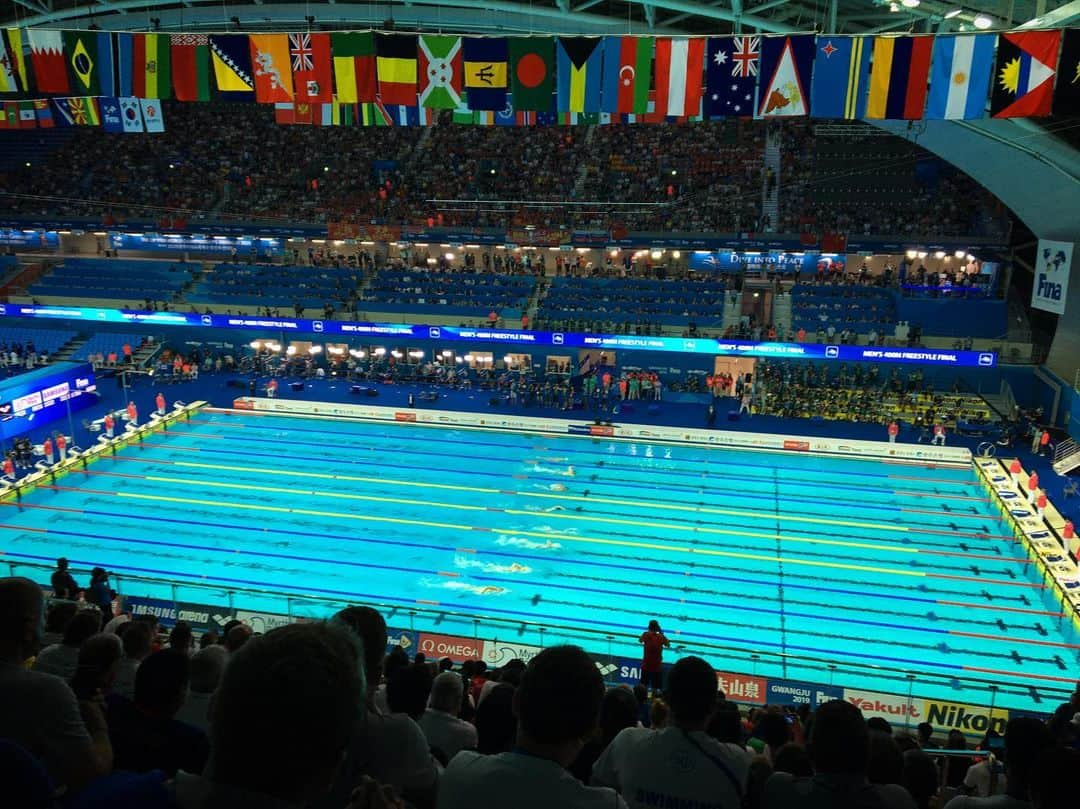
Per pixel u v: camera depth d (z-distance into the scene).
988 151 31.98
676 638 22.34
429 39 21.61
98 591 14.97
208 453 37.00
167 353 49.41
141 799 2.46
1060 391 38.25
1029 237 45.81
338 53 21.94
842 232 48.25
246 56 22.36
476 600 24.33
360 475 34.53
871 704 16.88
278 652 2.04
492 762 3.06
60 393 41.12
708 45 20.44
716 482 34.09
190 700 6.28
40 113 32.88
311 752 1.96
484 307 48.50
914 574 26.30
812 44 19.86
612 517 30.52
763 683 17.38
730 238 48.72
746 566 26.72
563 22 41.19
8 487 31.42
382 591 24.83
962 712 16.42
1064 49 18.23
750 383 43.75
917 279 45.72
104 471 34.56
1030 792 3.39
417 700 5.61
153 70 22.88
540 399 43.53
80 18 46.44
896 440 38.16
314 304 49.94
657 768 4.11
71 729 3.71
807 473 35.38
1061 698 19.73
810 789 3.97
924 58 19.22
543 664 3.06
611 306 47.53
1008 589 25.42
